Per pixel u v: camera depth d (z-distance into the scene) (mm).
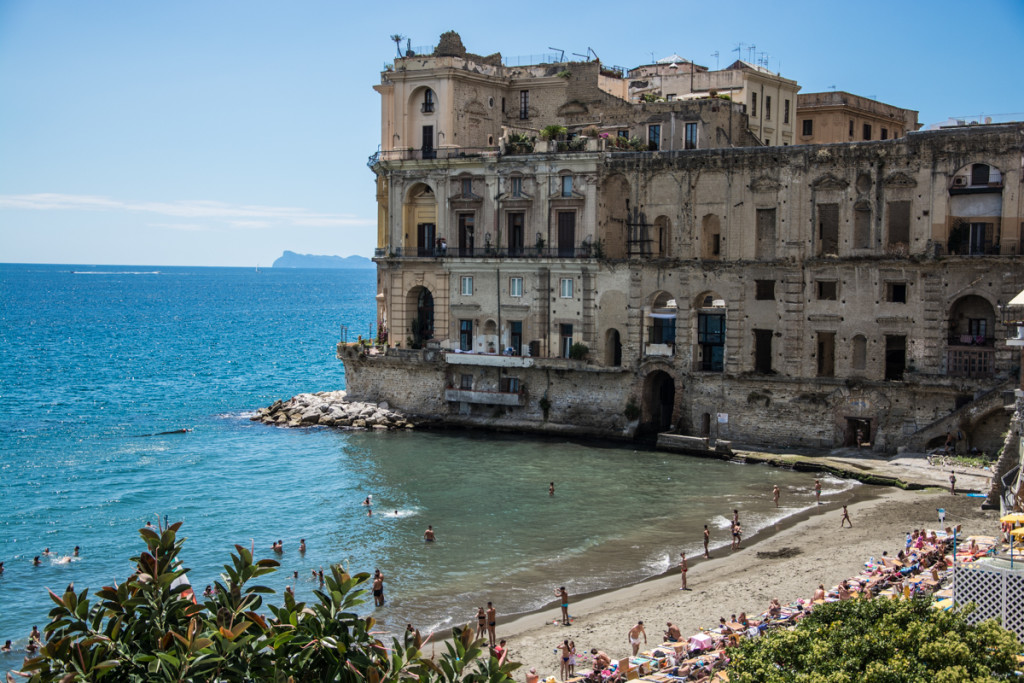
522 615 54875
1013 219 82500
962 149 84062
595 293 100062
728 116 102062
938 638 30906
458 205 106875
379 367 110312
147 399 135625
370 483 82625
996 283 83000
